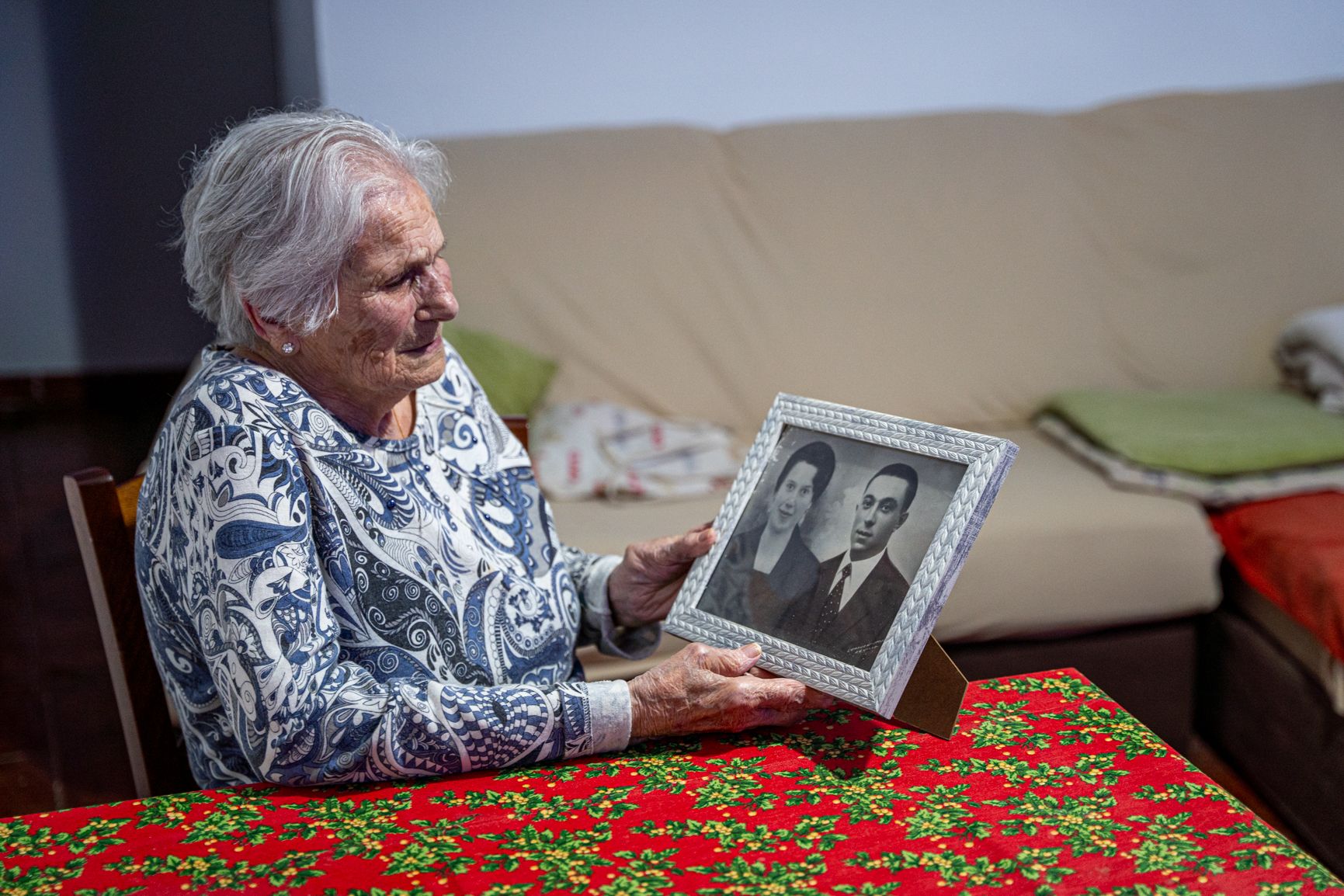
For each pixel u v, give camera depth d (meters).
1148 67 2.92
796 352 2.47
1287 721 1.87
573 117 2.90
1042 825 0.80
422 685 0.96
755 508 0.98
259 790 0.88
